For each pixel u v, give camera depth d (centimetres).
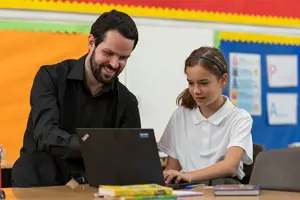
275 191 169
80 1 378
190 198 147
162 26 402
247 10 432
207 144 217
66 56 375
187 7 410
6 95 360
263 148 230
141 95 394
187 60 206
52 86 195
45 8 368
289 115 446
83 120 202
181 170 225
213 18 420
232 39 426
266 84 438
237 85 426
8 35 360
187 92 224
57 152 178
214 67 201
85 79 199
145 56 396
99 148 159
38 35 368
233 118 215
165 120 402
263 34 438
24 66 364
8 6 359
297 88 448
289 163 175
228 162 196
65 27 375
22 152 205
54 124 187
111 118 206
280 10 445
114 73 186
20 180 200
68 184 188
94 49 187
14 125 363
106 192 142
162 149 230
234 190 153
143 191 136
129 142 158
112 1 387
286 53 447
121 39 178
